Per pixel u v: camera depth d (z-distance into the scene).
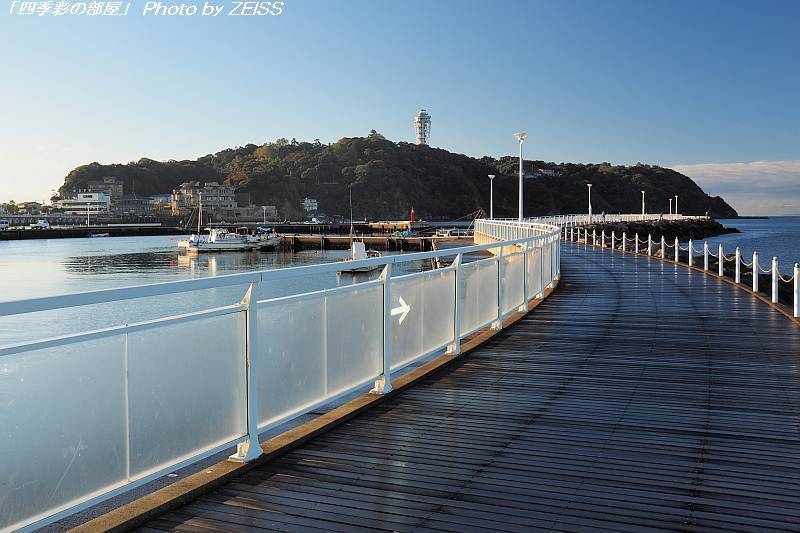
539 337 10.91
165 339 4.20
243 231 149.38
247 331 4.89
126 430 3.95
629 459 5.27
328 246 115.12
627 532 3.99
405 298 7.48
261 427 5.09
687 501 4.45
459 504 4.39
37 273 73.00
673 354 9.52
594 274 23.50
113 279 67.25
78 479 3.67
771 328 11.78
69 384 3.61
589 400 7.07
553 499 4.48
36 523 3.45
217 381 4.63
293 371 5.46
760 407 6.80
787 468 5.07
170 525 4.06
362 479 4.82
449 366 8.73
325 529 4.00
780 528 4.05
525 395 7.26
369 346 6.66
